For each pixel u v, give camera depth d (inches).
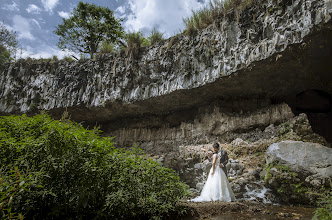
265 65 282.7
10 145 115.5
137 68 413.4
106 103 437.7
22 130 127.6
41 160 115.8
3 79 546.0
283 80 307.6
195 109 410.0
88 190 121.1
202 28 356.5
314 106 327.0
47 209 118.5
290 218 161.0
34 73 527.8
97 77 462.3
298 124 265.7
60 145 123.6
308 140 255.6
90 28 568.7
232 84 329.1
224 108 361.1
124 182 137.6
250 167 266.2
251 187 233.9
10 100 529.3
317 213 120.2
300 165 206.2
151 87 398.0
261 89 334.3
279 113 311.4
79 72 482.3
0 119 128.0
